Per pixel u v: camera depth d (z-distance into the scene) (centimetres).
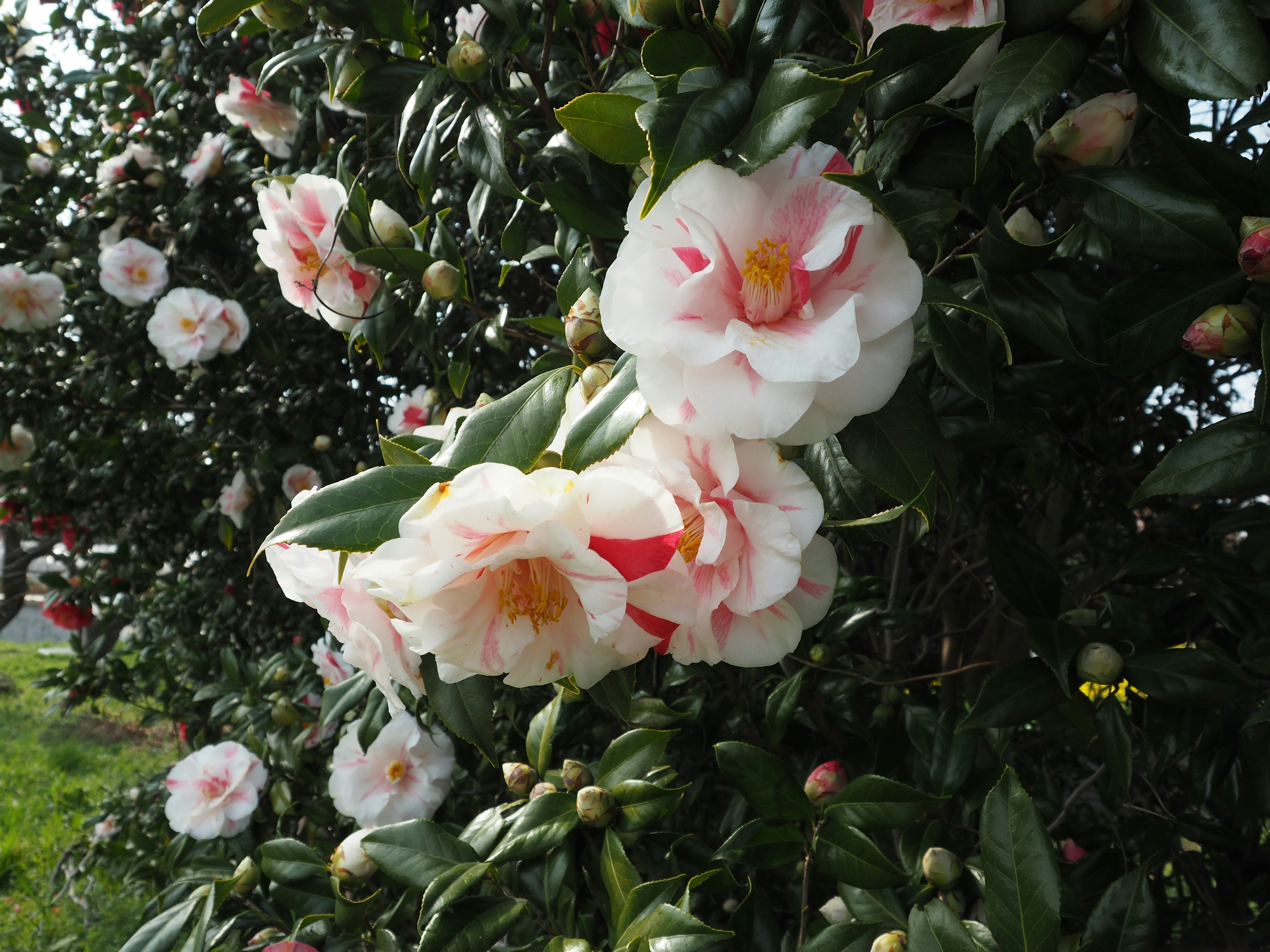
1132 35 80
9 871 426
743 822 153
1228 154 88
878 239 67
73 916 388
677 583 68
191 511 359
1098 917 107
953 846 137
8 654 990
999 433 120
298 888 157
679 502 73
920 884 122
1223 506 179
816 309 68
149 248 279
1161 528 180
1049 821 172
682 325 65
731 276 67
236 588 354
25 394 321
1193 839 137
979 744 180
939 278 109
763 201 67
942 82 80
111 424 334
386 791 170
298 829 221
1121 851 144
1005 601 197
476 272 243
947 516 196
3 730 678
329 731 220
